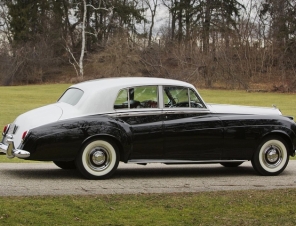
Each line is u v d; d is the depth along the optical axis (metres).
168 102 8.90
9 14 67.12
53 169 9.80
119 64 54.09
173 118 8.85
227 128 9.12
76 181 8.30
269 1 59.22
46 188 7.50
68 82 60.91
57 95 40.56
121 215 5.79
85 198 6.57
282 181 8.78
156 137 8.71
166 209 6.11
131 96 8.73
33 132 8.20
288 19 56.06
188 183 8.39
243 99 37.84
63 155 8.30
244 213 6.00
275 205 6.40
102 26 71.12
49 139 8.20
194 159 8.99
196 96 9.10
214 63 49.06
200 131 8.95
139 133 8.62
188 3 70.81
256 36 55.00
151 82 8.90
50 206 6.05
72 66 70.06
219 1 67.31
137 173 9.52
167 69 51.34
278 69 52.94
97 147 8.51
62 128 8.27
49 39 67.88
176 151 8.86
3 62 62.41
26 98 37.22
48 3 70.38
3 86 56.59
